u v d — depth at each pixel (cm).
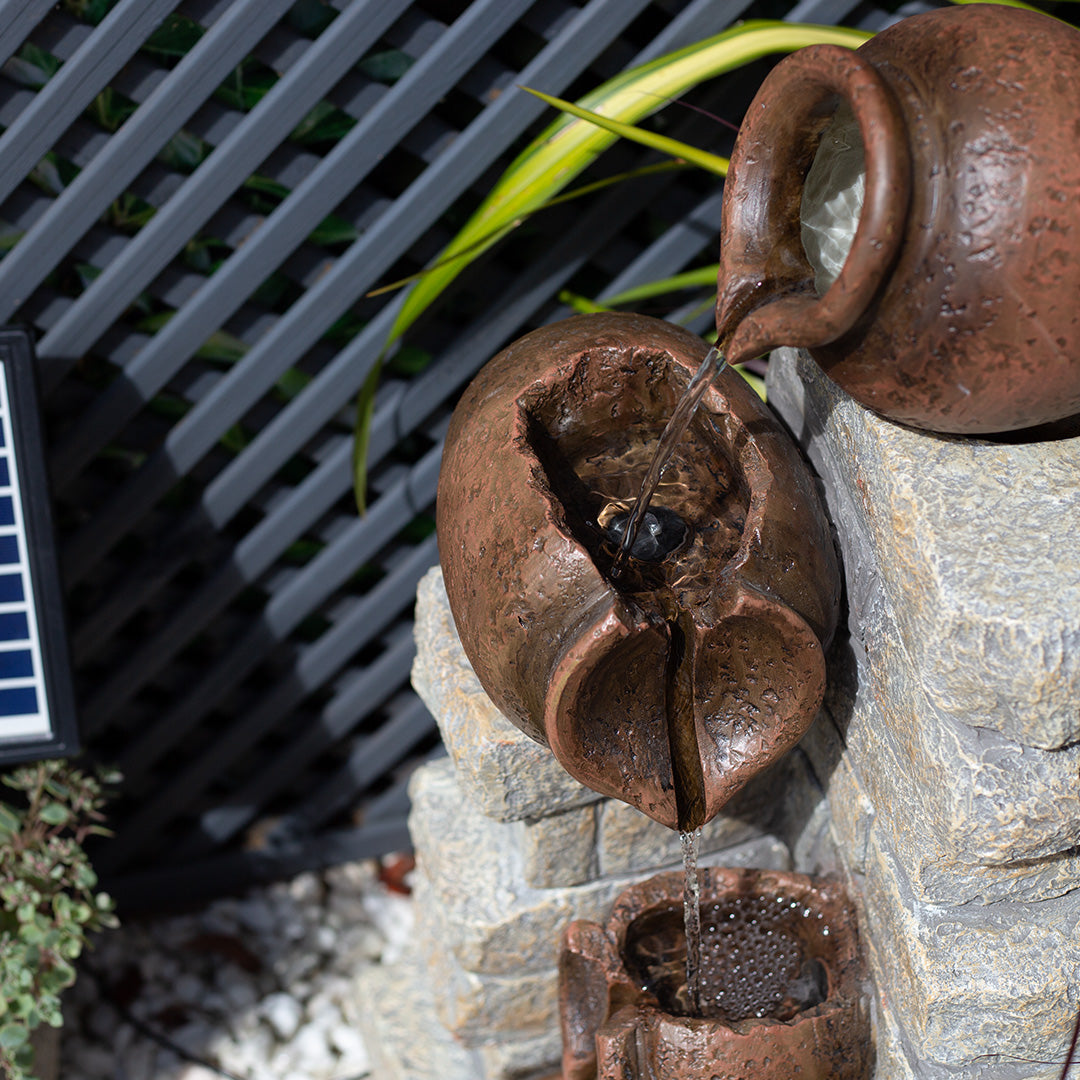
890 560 98
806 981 108
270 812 151
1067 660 92
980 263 90
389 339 122
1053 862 99
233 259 125
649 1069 103
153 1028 137
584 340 103
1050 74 91
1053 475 97
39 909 128
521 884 115
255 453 132
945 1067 103
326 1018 137
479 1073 124
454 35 120
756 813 116
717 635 97
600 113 117
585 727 97
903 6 128
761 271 97
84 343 126
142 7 117
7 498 120
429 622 115
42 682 122
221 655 139
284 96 120
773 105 95
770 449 100
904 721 99
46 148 121
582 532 105
